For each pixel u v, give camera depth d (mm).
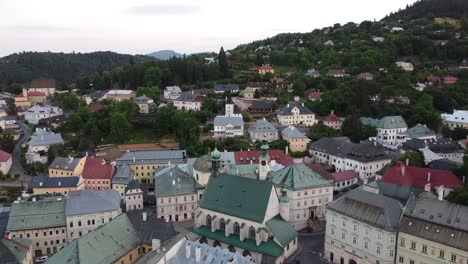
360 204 114375
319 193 148375
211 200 131250
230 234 125125
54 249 136125
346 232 115812
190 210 160000
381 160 197875
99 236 106938
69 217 136625
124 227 116312
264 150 144875
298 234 140750
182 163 198375
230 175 134250
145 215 122875
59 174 196000
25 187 193000
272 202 123688
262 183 125625
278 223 123688
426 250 100625
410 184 148750
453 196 122375
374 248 108938
